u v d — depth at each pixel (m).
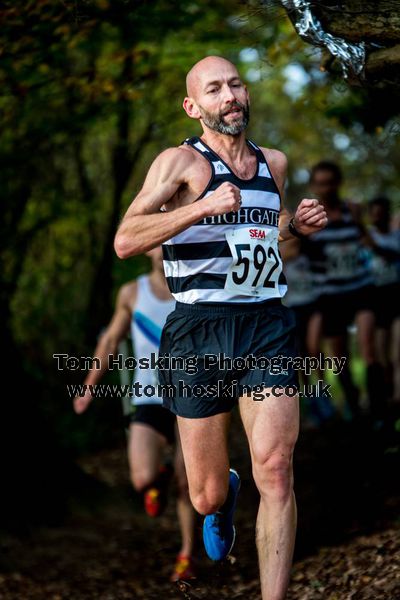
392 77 13.10
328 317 26.59
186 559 16.31
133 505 21.80
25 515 19.77
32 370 27.33
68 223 31.20
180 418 11.94
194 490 12.02
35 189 28.20
